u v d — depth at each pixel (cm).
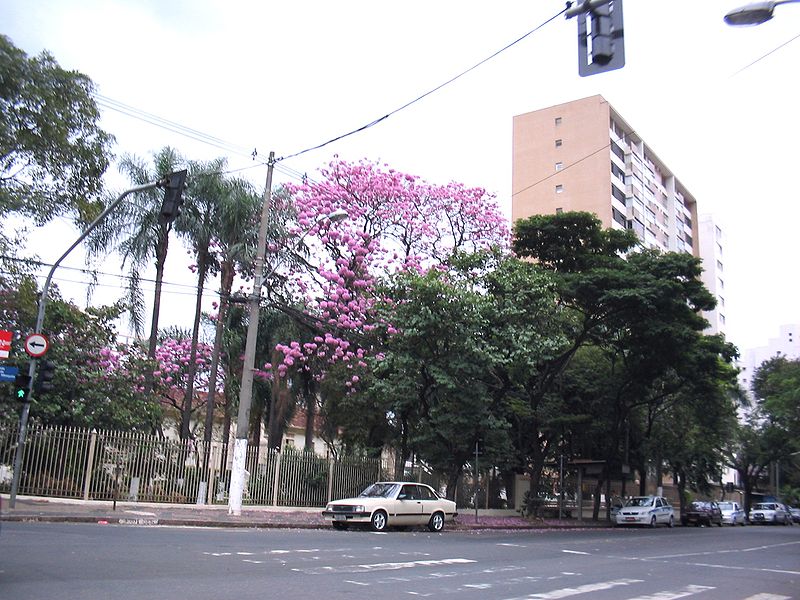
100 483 2056
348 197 2884
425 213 3073
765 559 1661
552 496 3628
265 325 2898
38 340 1730
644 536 2423
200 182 2544
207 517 1880
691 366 3288
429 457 2934
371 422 3025
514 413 3067
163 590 782
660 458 4366
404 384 2417
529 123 6378
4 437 1975
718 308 8419
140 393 2466
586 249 3130
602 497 4494
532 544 1753
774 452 5772
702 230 8644
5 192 1683
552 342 2492
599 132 6022
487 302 2453
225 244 2584
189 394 2652
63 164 1789
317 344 2808
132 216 2502
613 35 843
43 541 1141
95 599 709
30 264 1936
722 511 4669
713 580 1190
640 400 3703
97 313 2436
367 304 2705
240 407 2048
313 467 2505
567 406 3406
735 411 4509
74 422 2241
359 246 2767
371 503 1934
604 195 5875
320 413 3350
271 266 2647
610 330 3120
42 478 1994
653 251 3009
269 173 2141
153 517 1756
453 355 2420
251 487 2327
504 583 1016
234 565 1027
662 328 2844
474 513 3028
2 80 1622
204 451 2267
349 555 1244
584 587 1016
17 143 1691
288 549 1280
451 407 2600
